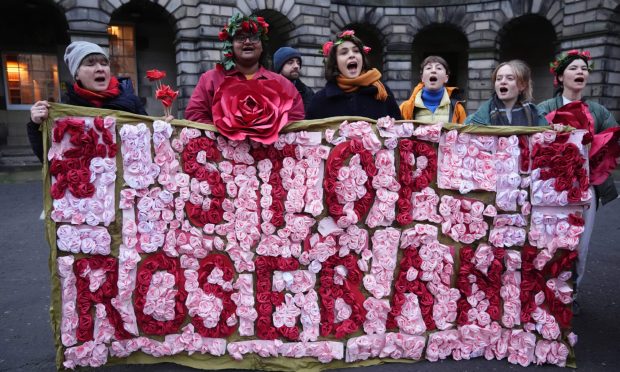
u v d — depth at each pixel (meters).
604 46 13.11
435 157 2.65
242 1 13.78
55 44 14.85
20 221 6.44
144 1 12.99
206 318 2.54
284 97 2.50
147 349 2.54
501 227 2.67
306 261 2.58
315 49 14.99
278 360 2.57
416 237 2.64
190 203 2.52
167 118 2.50
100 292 2.47
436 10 16.47
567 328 2.65
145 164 2.47
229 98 2.44
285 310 2.58
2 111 14.27
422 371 2.57
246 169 2.54
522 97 3.20
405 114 4.05
